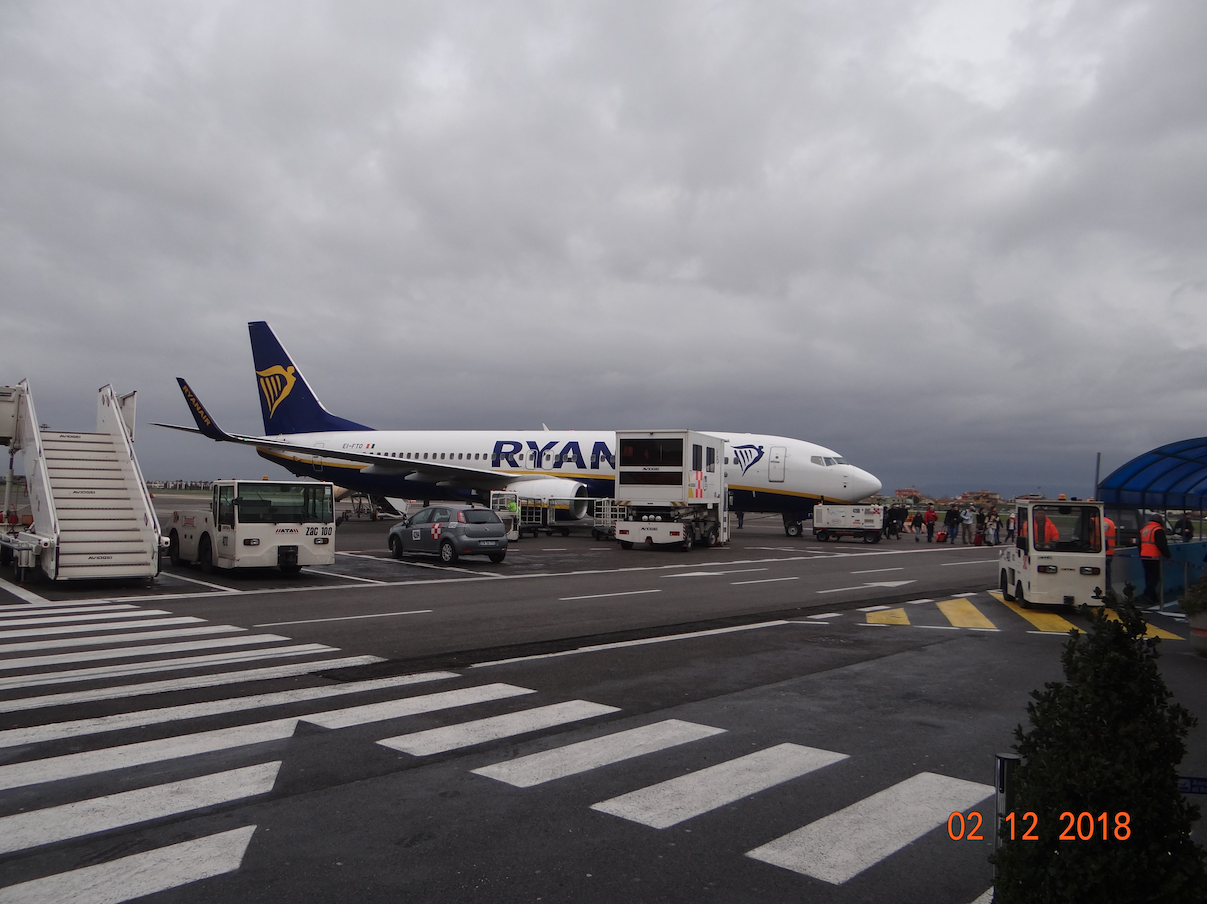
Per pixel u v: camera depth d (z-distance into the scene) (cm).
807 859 449
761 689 856
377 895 400
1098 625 314
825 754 636
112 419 1898
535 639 1136
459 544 2239
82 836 466
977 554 3114
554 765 601
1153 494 2323
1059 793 295
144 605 1430
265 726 693
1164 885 281
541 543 3206
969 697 833
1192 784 301
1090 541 1444
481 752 630
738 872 432
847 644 1135
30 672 895
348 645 1073
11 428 1992
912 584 1964
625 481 2889
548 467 3688
